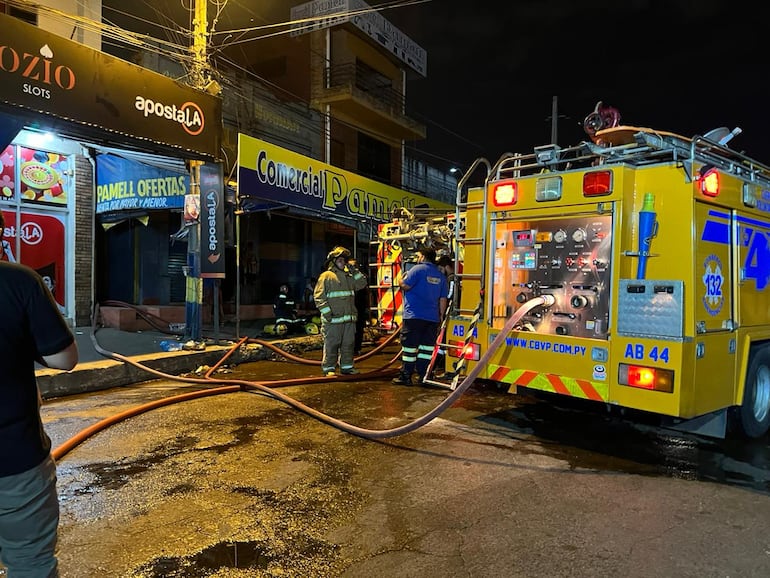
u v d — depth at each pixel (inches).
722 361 178.1
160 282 507.8
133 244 487.5
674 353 160.9
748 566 114.4
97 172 424.5
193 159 336.8
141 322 445.7
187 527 129.9
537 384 193.3
